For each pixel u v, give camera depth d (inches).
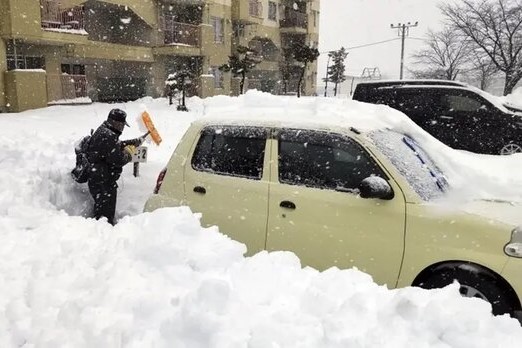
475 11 1234.0
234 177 168.6
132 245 128.9
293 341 88.6
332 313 97.8
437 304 93.4
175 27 1059.3
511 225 129.6
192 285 111.9
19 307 108.0
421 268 136.5
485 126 351.9
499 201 146.7
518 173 184.7
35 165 268.4
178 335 92.0
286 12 1528.1
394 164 145.2
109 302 104.0
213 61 1186.6
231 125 174.1
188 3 1096.2
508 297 129.9
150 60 1026.7
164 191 183.3
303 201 153.1
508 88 1235.9
